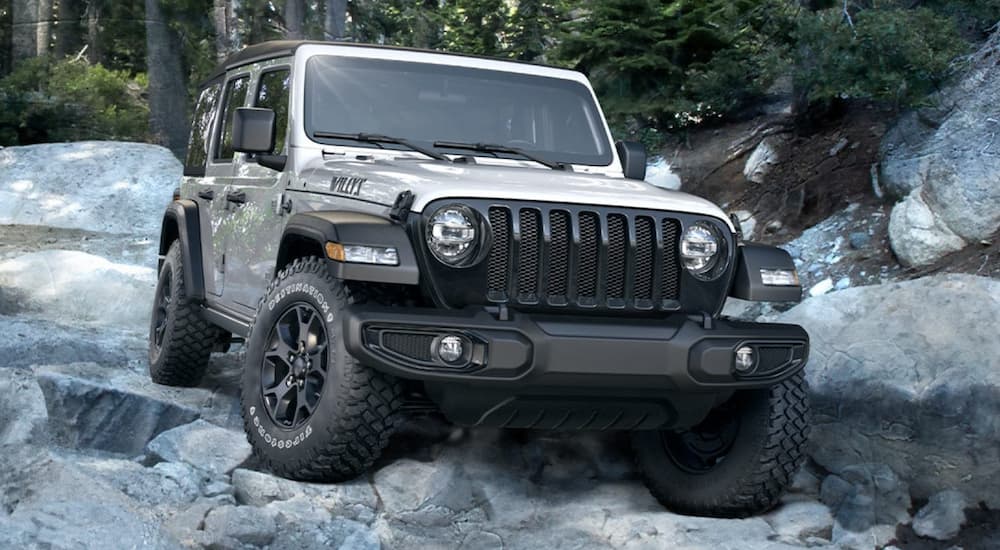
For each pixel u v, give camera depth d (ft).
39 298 33.91
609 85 41.42
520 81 20.67
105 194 52.90
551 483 18.97
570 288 15.71
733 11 39.63
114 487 15.64
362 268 15.12
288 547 14.89
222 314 21.53
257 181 20.31
